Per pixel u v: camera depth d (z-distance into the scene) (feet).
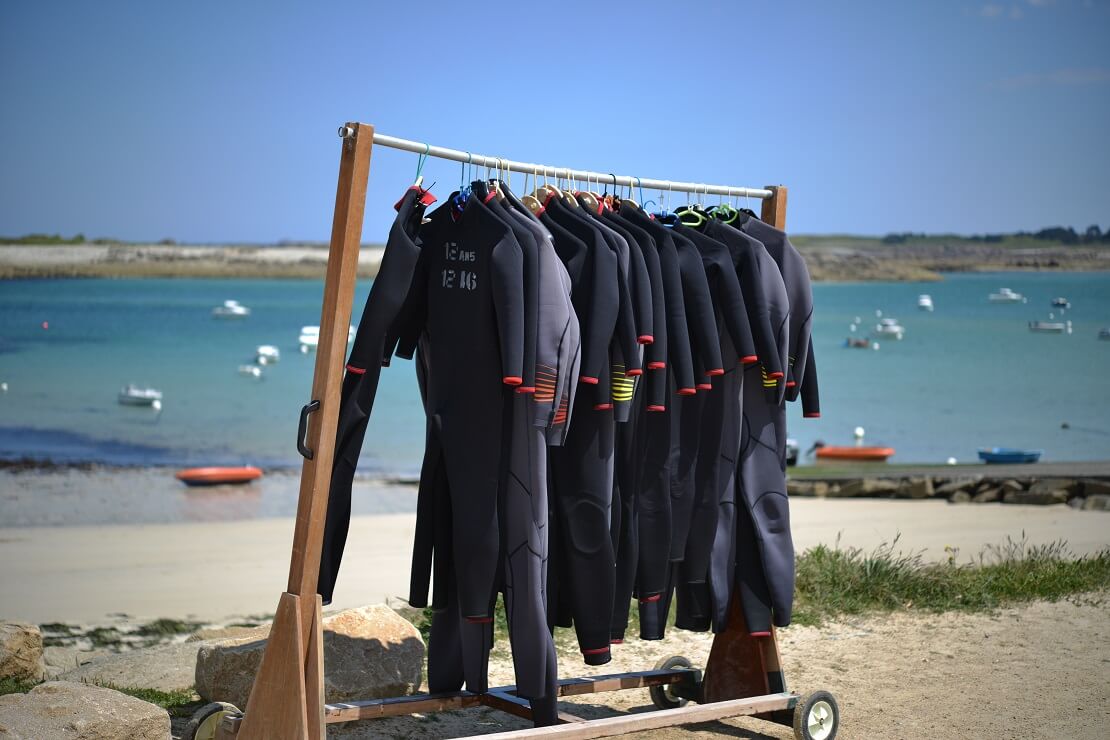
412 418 137.59
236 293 429.79
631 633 20.97
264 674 11.60
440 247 12.63
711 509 14.48
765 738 15.12
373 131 11.38
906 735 15.12
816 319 333.42
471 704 13.67
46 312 313.53
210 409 149.79
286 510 71.67
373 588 35.47
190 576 41.96
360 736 14.73
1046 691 17.12
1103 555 27.35
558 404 12.25
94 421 137.69
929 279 555.69
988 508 54.75
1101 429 150.41
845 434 147.64
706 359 13.65
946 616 22.18
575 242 12.67
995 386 195.83
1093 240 558.56
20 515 67.62
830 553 25.72
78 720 12.32
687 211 15.34
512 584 12.53
